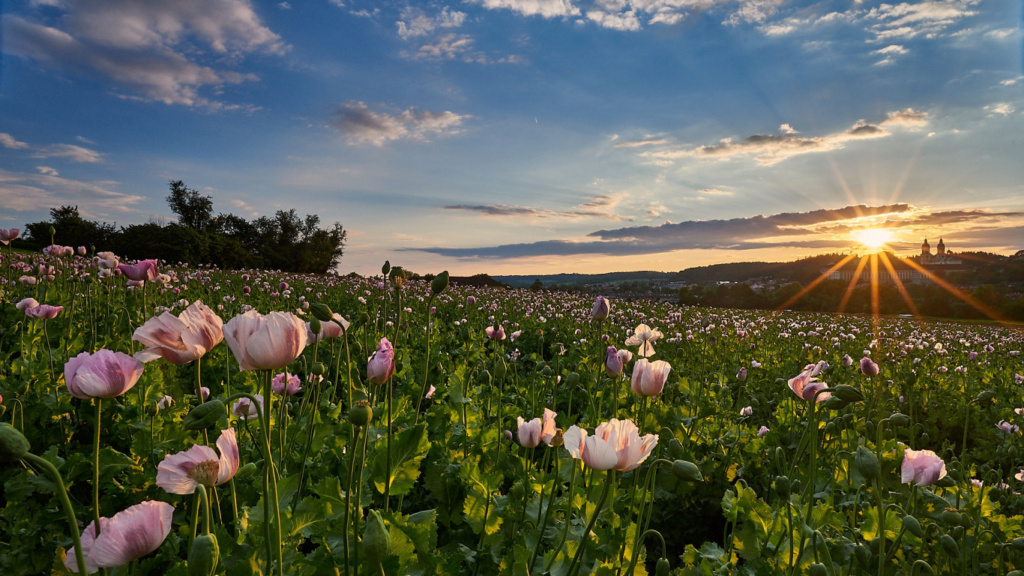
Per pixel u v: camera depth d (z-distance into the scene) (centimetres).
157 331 163
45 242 4044
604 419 488
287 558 186
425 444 239
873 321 2984
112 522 131
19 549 244
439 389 487
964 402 828
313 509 207
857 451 225
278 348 147
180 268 1988
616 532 242
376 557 135
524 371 851
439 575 197
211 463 152
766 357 1080
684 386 628
